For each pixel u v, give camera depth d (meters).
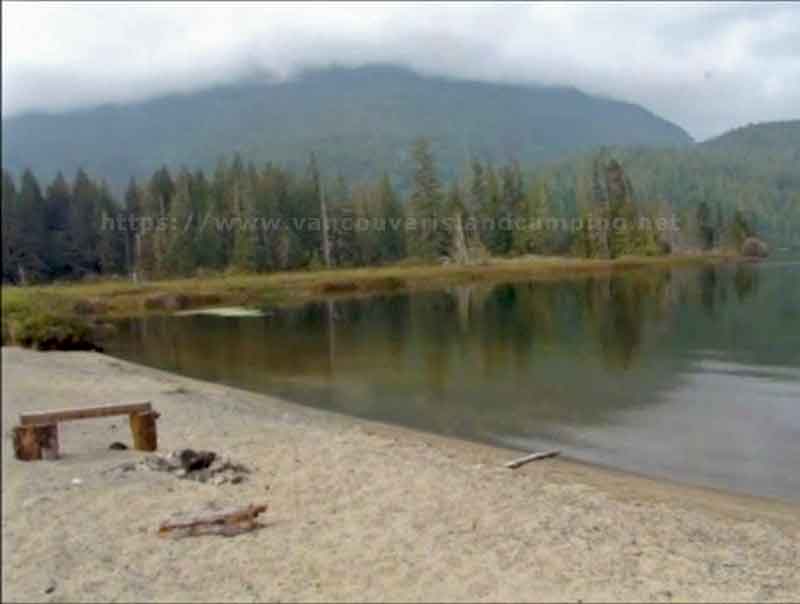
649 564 7.07
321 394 19.64
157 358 28.00
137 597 6.41
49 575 6.82
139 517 8.24
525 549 7.37
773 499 9.92
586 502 9.27
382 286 54.16
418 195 66.69
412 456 11.28
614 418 15.12
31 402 16.14
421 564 6.98
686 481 10.93
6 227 51.94
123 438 12.11
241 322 40.09
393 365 24.20
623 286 29.67
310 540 7.61
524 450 13.14
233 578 6.75
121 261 58.72
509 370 21.89
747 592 6.45
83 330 29.72
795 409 13.14
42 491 9.02
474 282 51.22
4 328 27.92
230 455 11.14
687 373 17.38
